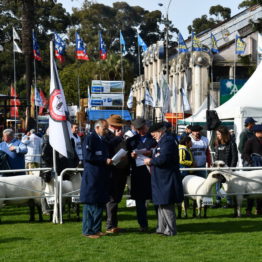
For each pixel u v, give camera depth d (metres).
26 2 37.31
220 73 44.53
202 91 42.06
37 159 17.95
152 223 11.07
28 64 37.44
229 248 8.45
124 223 11.10
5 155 13.61
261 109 19.62
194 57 42.12
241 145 13.83
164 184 9.33
